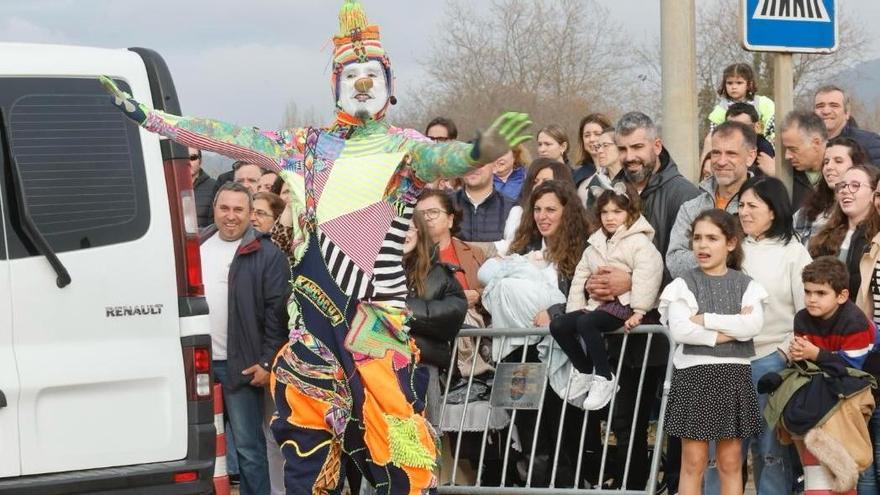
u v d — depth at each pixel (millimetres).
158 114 5270
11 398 5965
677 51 8617
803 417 6469
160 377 6312
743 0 7156
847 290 6551
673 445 7371
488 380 7418
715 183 7355
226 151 5320
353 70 5312
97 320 6180
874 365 6555
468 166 4895
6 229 6031
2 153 6082
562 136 9969
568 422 7293
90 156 6246
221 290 7980
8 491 5902
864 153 7340
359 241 5219
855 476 6422
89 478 6074
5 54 6141
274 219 8578
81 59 6293
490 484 7496
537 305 7293
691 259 6984
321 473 5289
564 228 7395
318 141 5352
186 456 6371
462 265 7945
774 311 6859
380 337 5223
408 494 5191
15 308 6004
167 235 6371
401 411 5207
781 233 6895
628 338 7059
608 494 6910
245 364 7789
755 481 7070
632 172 7527
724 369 6629
